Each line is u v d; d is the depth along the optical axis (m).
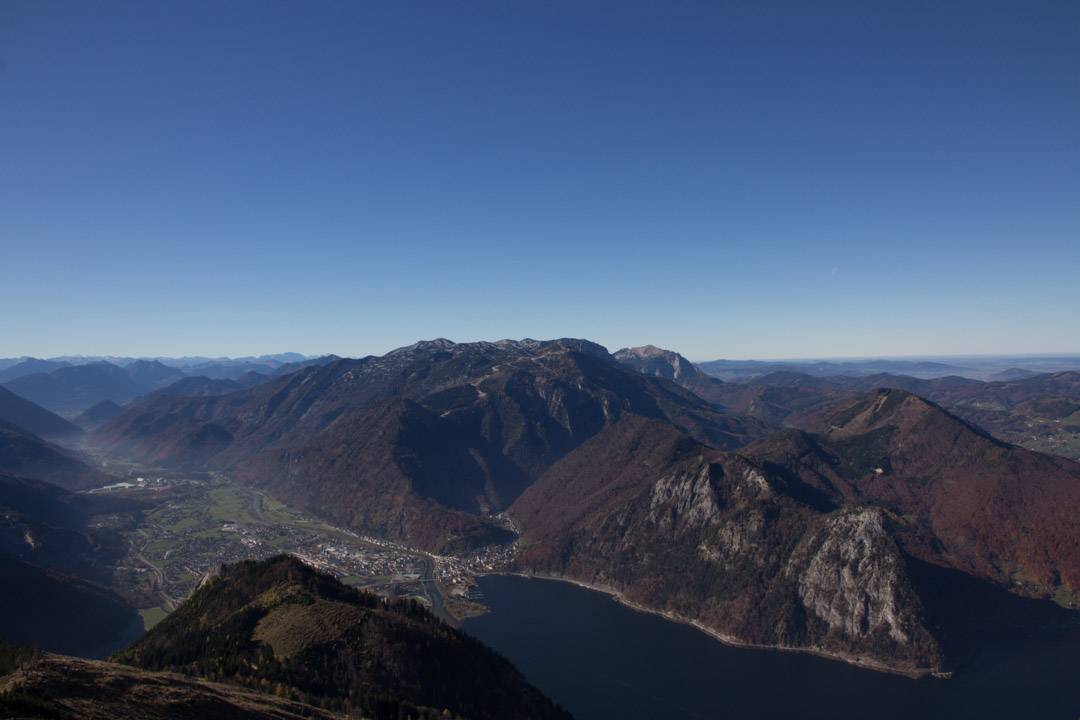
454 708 176.38
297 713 138.00
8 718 95.62
